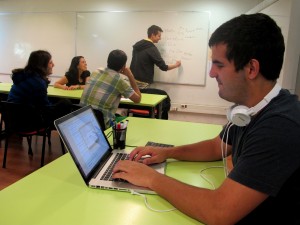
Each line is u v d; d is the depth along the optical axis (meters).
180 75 4.70
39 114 2.63
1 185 2.43
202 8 4.47
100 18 4.88
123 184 0.93
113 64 2.64
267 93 0.77
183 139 1.55
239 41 0.71
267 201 0.72
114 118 2.61
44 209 0.79
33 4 5.18
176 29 4.59
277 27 0.74
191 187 0.81
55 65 5.24
